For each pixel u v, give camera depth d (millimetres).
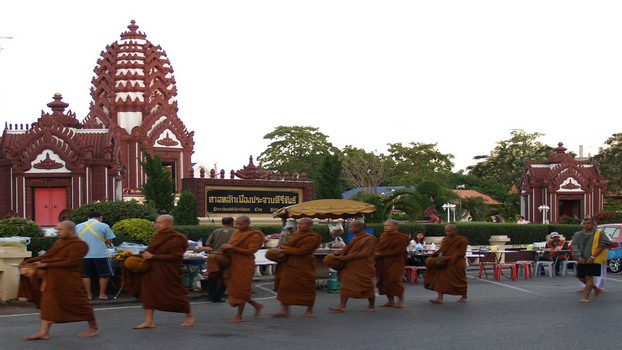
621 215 40688
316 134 82812
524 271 23766
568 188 59531
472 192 82875
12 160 36000
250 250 13016
